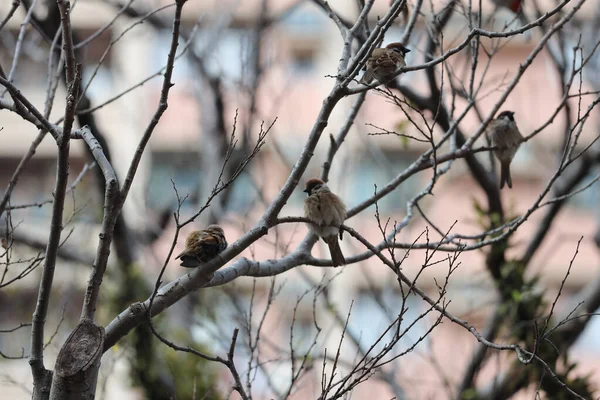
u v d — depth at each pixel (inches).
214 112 711.7
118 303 586.6
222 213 669.9
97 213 609.9
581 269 1032.2
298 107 998.4
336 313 464.8
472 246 326.6
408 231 612.4
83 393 263.0
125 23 978.7
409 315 865.5
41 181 994.1
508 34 291.4
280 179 924.0
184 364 557.0
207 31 741.3
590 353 998.4
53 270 279.9
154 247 742.5
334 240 343.3
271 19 701.3
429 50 446.0
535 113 904.3
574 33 599.2
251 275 324.5
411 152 941.2
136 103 995.9
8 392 784.3
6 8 678.5
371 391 634.2
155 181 946.1
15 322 713.6
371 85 313.9
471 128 684.7
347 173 684.7
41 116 287.3
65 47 276.8
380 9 864.9
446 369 694.5
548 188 330.0
